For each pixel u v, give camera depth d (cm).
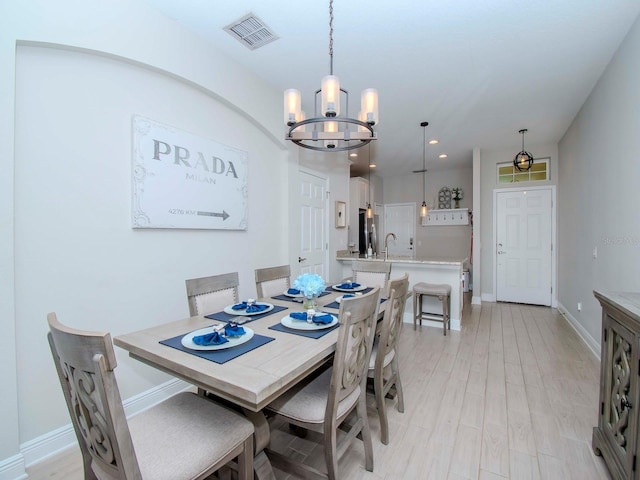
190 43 237
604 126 288
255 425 129
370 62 274
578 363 290
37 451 166
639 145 219
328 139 212
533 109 371
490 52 258
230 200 282
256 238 317
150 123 216
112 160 198
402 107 364
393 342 198
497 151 551
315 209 422
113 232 199
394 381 209
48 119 170
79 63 183
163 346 137
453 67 281
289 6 208
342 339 126
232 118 287
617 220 258
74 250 181
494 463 164
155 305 223
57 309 174
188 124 246
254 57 270
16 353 159
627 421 137
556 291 514
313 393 150
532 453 171
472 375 267
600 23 223
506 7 207
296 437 188
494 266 562
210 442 113
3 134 149
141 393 217
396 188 771
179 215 237
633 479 129
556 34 235
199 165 252
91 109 188
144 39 208
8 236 151
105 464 96
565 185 453
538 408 215
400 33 234
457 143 505
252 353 129
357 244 619
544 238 523
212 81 256
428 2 202
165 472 99
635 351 130
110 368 82
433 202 725
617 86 256
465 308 511
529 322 429
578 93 330
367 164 648
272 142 340
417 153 564
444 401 225
